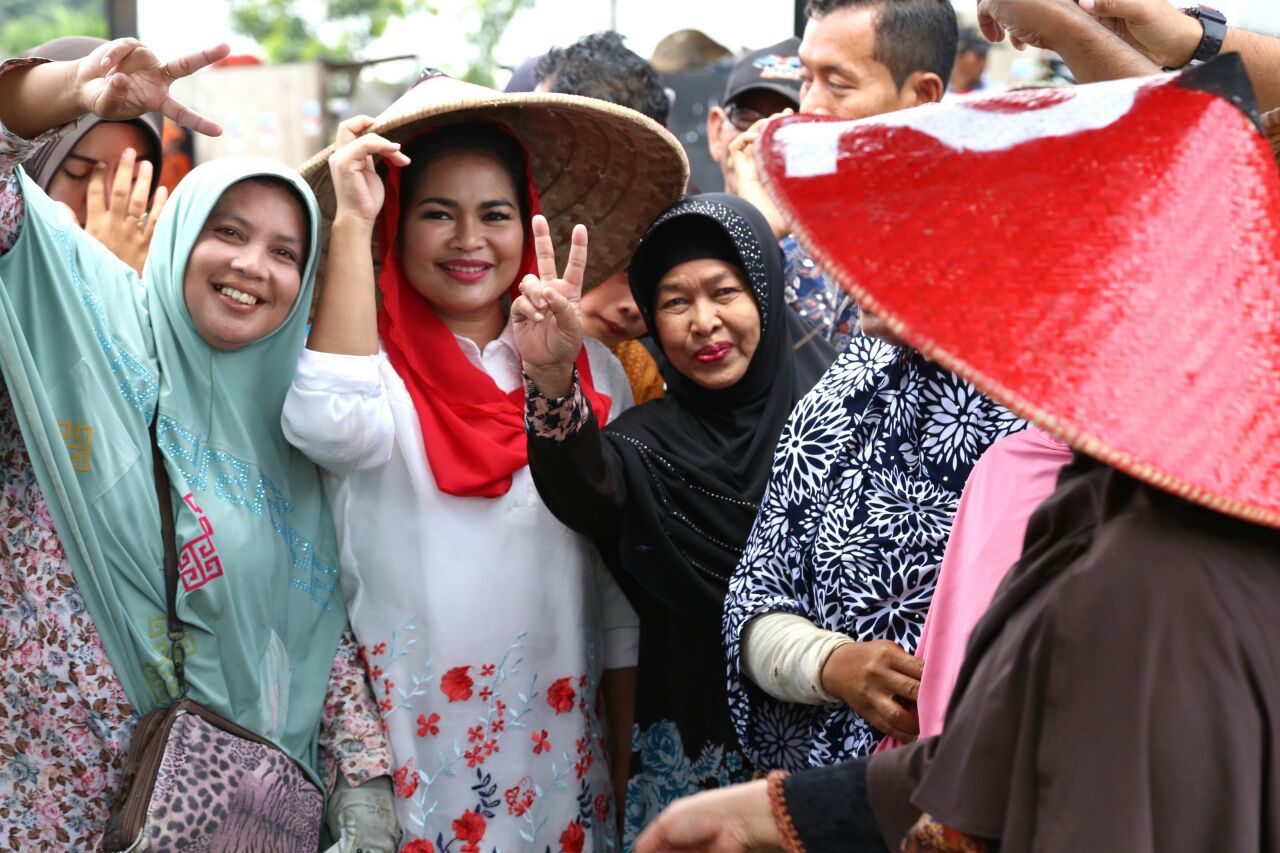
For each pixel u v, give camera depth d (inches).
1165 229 44.9
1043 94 49.5
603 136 93.6
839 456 77.9
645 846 54.9
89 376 75.9
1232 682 42.9
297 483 84.6
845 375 80.4
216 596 77.0
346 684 84.6
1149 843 42.1
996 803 46.2
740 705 80.7
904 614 74.2
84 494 75.2
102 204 101.7
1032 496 63.1
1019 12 66.2
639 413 93.7
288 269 80.4
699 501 89.4
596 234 99.7
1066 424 42.2
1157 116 47.0
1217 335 44.0
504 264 89.7
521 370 90.7
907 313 44.4
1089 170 46.1
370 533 85.3
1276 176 47.1
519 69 130.0
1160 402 42.8
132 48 69.1
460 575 85.4
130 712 76.3
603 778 91.0
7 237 74.0
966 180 46.6
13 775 75.7
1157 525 45.4
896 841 50.1
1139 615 43.9
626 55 116.9
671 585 88.0
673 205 95.7
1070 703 44.1
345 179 82.5
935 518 74.2
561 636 87.9
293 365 82.0
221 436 80.0
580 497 84.2
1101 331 43.5
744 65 132.2
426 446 85.5
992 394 43.0
